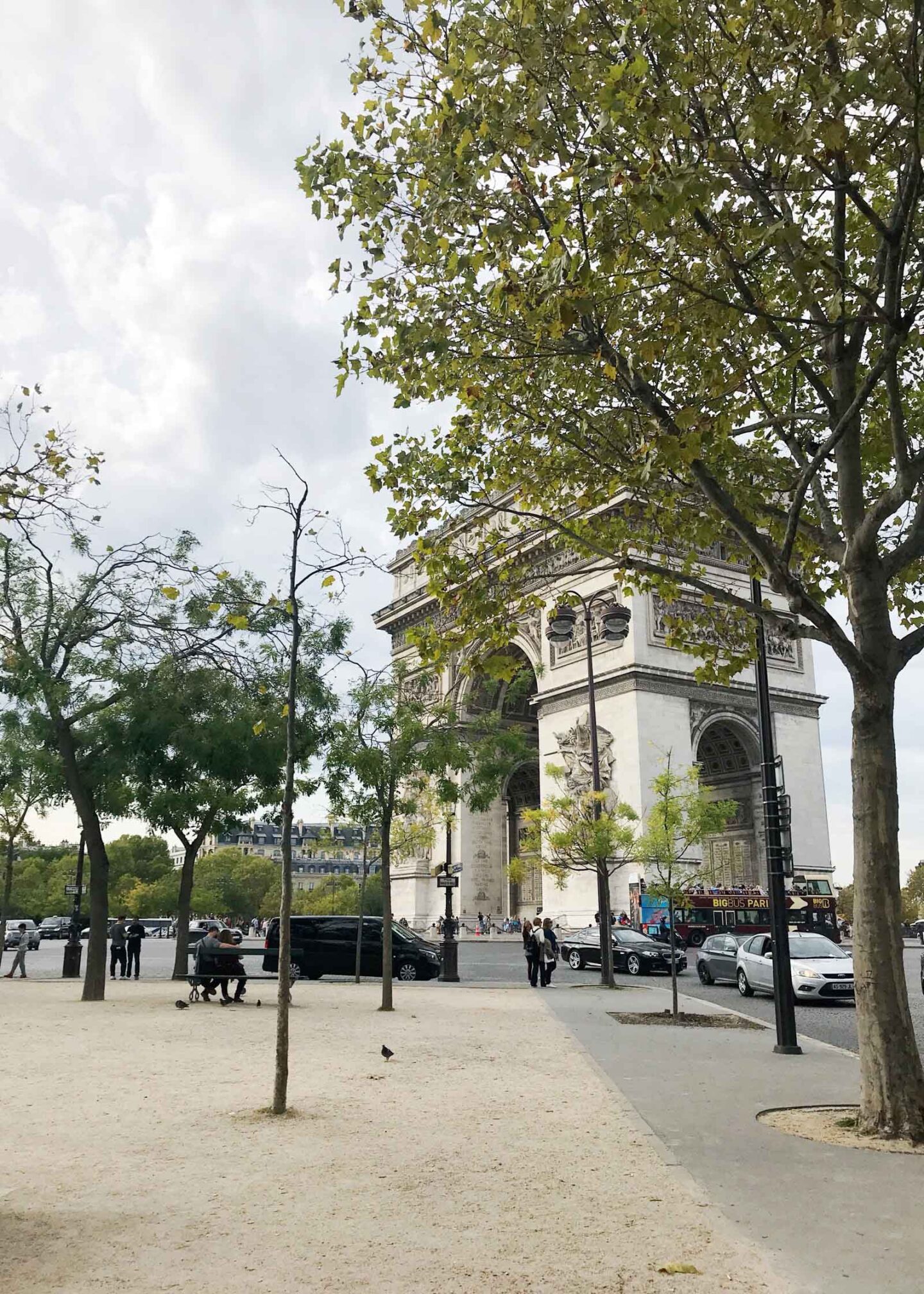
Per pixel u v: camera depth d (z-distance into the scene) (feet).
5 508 41.70
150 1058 56.49
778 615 49.01
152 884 454.81
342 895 325.42
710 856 211.82
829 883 199.82
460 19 45.01
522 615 56.54
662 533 59.88
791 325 54.54
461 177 44.27
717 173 42.06
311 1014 83.10
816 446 55.31
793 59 40.19
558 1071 52.49
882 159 47.09
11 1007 87.04
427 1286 21.74
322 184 50.62
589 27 43.73
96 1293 21.25
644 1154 34.01
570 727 209.05
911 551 44.37
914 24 36.96
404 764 89.45
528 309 44.62
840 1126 39.34
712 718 202.59
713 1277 22.47
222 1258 23.43
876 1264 23.44
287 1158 32.96
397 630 285.23
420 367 51.55
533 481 59.06
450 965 127.34
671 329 44.19
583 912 199.62
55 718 91.50
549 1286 21.80
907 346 54.60
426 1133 36.96
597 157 40.14
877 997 39.19
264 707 96.32
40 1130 37.22
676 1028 74.13
